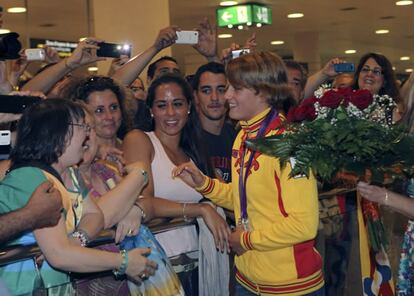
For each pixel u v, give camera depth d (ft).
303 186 7.97
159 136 10.04
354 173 8.36
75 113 7.28
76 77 10.52
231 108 8.54
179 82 10.13
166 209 8.77
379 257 10.18
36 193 6.54
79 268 6.95
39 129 7.10
